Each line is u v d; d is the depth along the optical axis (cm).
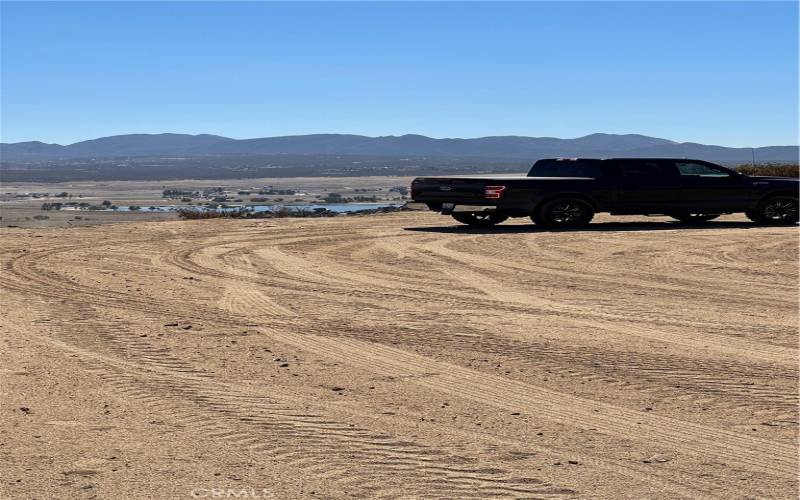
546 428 638
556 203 2119
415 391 731
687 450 593
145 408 681
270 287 1262
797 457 581
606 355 851
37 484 529
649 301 1146
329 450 589
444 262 1530
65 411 672
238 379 765
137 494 514
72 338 919
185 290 1231
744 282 1302
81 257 1584
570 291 1227
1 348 871
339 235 1977
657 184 2150
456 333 952
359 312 1072
